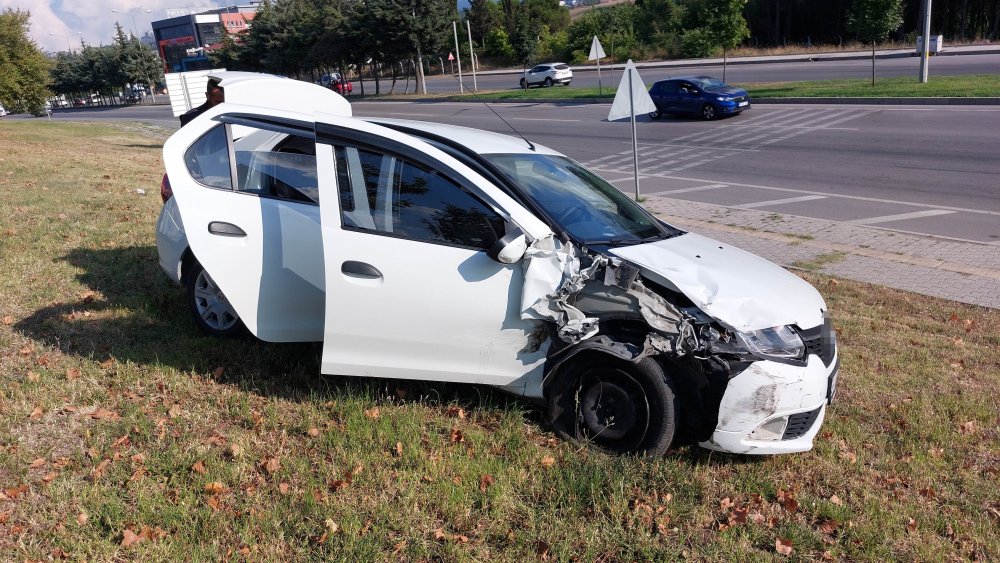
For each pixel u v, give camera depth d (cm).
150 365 488
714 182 1648
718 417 393
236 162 494
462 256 420
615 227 466
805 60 4238
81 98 9831
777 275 462
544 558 329
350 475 375
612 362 407
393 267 420
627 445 412
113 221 940
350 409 436
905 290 861
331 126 444
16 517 330
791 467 422
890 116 2216
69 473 362
